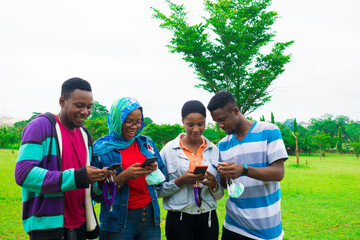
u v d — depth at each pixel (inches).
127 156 112.6
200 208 119.6
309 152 2674.7
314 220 306.3
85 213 96.7
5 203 347.6
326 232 265.0
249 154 116.9
